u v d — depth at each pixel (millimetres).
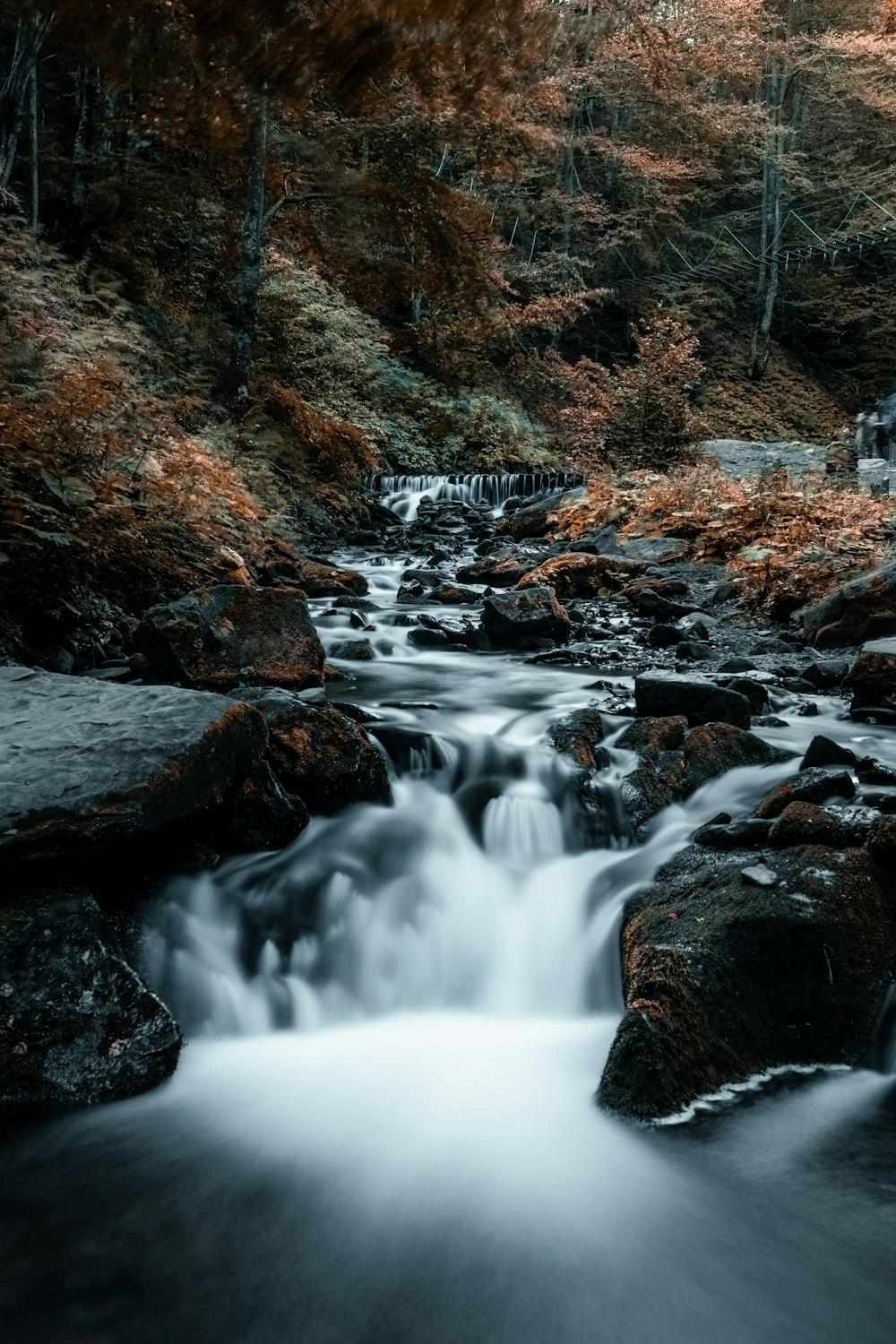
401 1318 2143
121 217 16312
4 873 3143
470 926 3906
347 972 3691
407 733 4645
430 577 11453
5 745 3535
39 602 6160
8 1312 2139
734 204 38375
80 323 11859
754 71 32062
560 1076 3125
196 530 8469
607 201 32844
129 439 8969
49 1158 2654
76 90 16016
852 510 11055
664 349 19922
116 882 3516
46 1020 2898
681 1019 2889
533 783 4418
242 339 15172
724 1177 2572
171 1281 2238
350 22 2379
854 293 37094
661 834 4176
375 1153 2723
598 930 3691
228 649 5980
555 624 8602
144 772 3350
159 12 2318
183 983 3359
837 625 8312
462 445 22703
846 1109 2820
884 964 3180
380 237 16594
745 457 19094
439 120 14242
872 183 33656
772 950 3123
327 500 15641
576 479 18953
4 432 6652
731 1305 2186
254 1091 3043
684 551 11734
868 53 31016
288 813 3979
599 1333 2105
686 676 7215
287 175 15859
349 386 21312
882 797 3936
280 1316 2143
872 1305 2184
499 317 19500
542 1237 2396
